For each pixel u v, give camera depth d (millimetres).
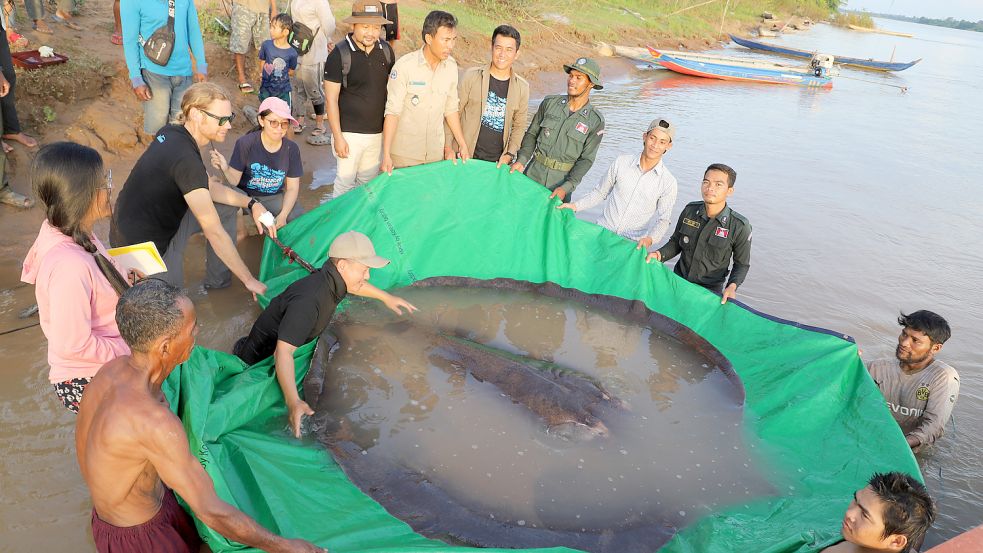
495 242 7258
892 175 14086
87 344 3598
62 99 8562
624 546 3895
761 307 7859
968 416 5977
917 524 3324
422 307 6508
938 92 29094
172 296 3045
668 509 4230
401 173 7020
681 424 5121
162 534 3309
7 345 5426
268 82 10008
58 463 4352
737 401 5512
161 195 5180
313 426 4652
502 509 4109
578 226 7191
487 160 8141
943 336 5102
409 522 3928
